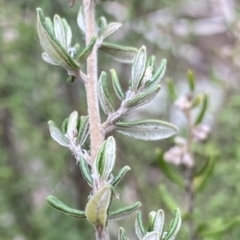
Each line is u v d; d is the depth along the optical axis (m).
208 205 0.49
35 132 0.58
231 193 0.54
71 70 0.20
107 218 0.17
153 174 0.62
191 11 0.71
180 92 0.63
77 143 0.20
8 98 0.53
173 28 0.61
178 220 0.20
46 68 0.52
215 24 0.72
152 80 0.20
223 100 0.52
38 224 0.60
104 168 0.18
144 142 0.62
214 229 0.36
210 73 0.55
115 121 0.20
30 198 0.62
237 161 0.49
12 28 0.50
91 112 0.20
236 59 0.51
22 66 0.53
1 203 0.58
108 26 0.23
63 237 0.58
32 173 0.60
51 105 0.57
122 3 0.55
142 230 0.20
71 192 0.59
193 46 0.74
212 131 0.52
